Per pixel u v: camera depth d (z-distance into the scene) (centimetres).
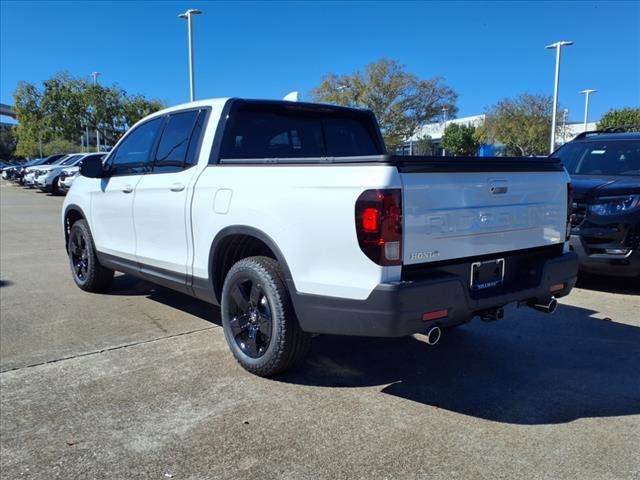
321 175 335
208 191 416
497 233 362
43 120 3444
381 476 279
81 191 616
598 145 770
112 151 577
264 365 384
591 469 285
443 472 282
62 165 2625
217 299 430
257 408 352
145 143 521
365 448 305
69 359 433
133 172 527
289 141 475
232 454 300
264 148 458
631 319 541
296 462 292
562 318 545
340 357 438
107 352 447
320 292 336
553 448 305
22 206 1933
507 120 4678
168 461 294
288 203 350
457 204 335
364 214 310
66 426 331
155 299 611
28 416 343
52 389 380
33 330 504
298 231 345
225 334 416
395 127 4200
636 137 745
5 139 10556
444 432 322
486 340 480
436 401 362
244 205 380
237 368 414
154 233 484
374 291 310
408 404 358
